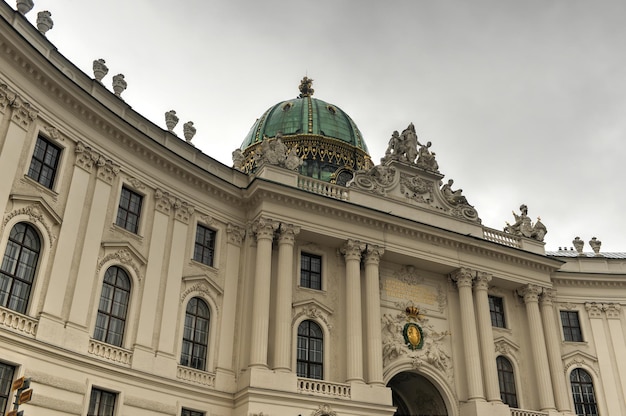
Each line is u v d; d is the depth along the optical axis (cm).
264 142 3738
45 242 2605
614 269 4575
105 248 2867
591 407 4131
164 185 3231
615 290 4491
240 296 3356
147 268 3025
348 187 3772
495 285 4128
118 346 2808
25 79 2650
